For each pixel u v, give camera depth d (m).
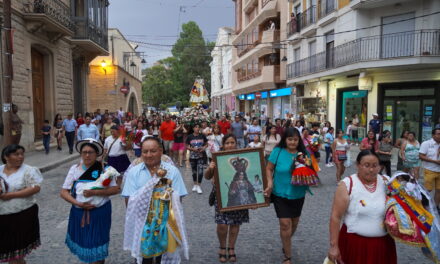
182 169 11.84
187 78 65.44
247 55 34.28
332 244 2.99
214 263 4.45
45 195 8.13
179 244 3.43
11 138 10.74
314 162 4.73
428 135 15.91
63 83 19.14
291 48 26.38
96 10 21.81
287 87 27.23
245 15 38.44
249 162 4.43
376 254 2.95
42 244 5.08
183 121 14.93
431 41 15.48
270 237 5.41
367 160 2.95
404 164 8.05
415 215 2.83
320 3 21.52
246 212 4.52
